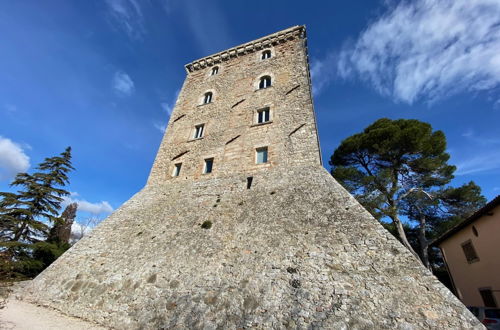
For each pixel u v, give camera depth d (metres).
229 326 6.30
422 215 18.78
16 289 10.35
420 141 16.50
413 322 5.39
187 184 13.38
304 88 15.12
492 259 11.38
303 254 7.71
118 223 12.17
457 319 5.23
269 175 11.81
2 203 17.25
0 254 8.91
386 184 16.81
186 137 16.20
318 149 11.93
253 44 20.25
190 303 7.18
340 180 19.11
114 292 8.37
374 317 5.65
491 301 11.48
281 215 9.50
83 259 10.43
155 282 8.26
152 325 6.90
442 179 17.56
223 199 11.46
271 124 14.02
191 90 20.06
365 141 18.62
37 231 18.30
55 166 21.56
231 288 7.30
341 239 7.82
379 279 6.42
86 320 7.73
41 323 6.95
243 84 17.66
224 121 15.73
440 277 18.80
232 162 13.27
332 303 6.18
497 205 10.61
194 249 9.18
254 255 8.18
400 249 6.95
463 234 13.81
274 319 6.18
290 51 18.42
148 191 14.03
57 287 9.47
